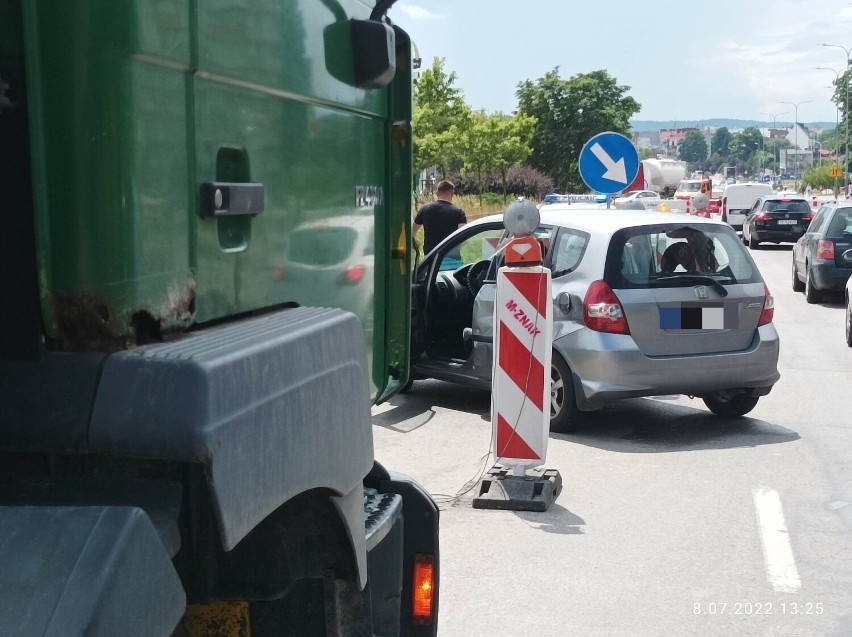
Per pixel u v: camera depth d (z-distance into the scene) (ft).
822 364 43.42
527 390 23.15
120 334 6.13
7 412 5.97
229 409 6.01
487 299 31.42
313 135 9.18
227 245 7.54
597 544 20.26
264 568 7.59
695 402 34.63
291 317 7.76
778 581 18.22
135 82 6.21
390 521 10.03
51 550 5.03
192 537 6.57
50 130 5.99
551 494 22.98
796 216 123.03
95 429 5.86
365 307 10.69
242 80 7.64
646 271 28.99
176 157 6.72
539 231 30.99
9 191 6.06
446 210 45.06
